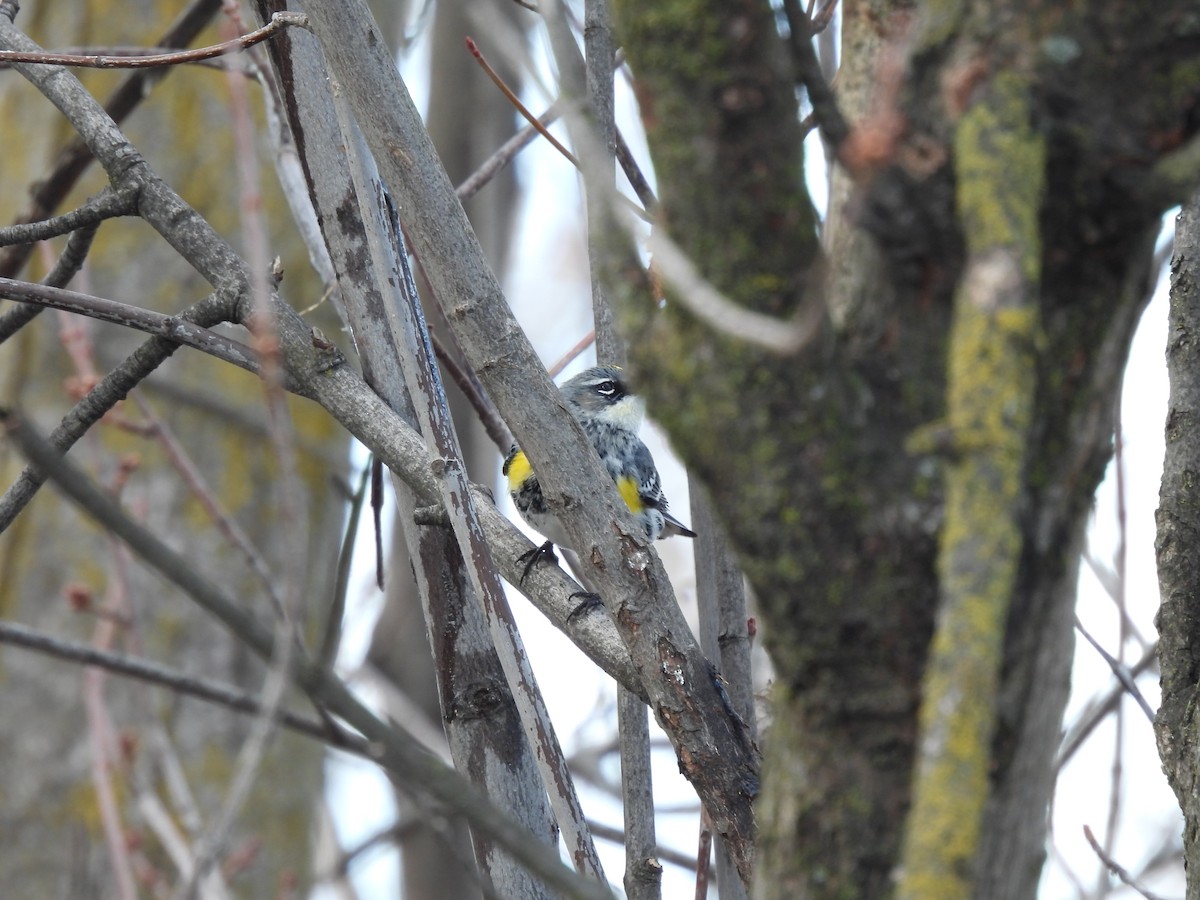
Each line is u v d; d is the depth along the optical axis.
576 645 6.40
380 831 15.11
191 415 15.62
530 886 6.41
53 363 15.65
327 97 7.13
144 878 8.79
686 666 5.31
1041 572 3.53
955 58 3.39
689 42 3.52
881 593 3.60
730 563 6.96
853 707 3.66
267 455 15.87
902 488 3.60
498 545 6.81
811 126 4.95
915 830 2.81
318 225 7.80
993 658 2.87
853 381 3.65
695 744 5.27
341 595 8.07
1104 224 3.45
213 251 6.95
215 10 9.83
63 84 7.43
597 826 9.31
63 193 9.59
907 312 3.65
